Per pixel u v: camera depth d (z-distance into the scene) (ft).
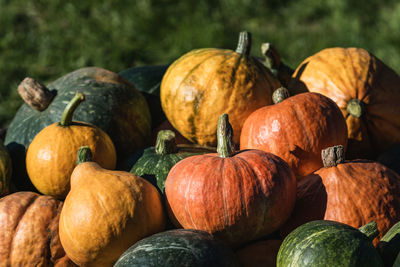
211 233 6.09
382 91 8.26
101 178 6.19
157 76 10.40
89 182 6.16
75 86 8.55
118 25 20.29
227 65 8.05
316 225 5.65
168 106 8.41
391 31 20.11
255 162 6.19
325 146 7.11
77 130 7.27
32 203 6.75
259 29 20.83
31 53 19.62
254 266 6.07
